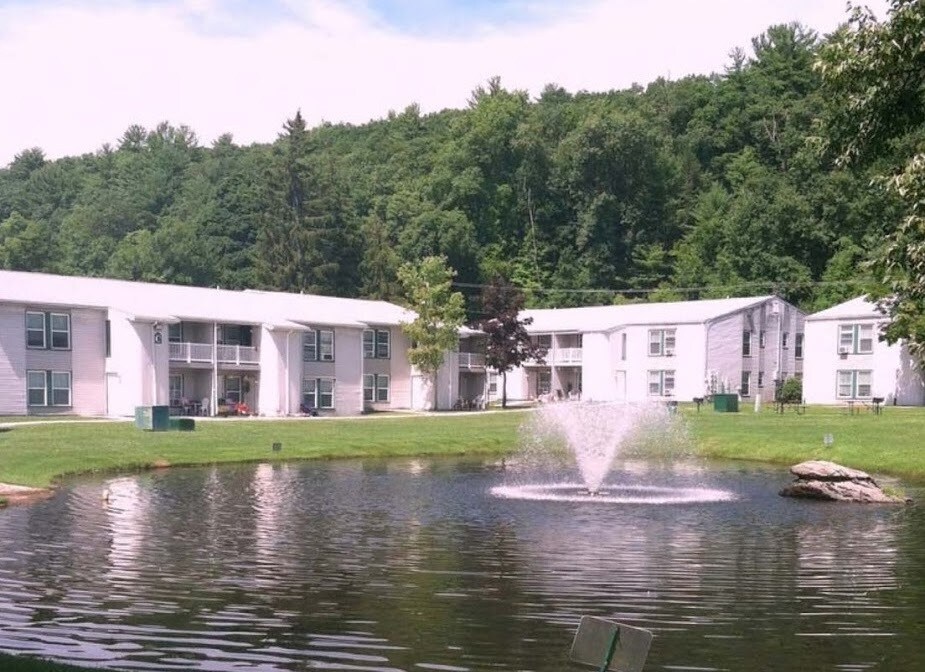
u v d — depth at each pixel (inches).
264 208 4613.7
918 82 670.5
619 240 4537.4
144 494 1152.2
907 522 974.4
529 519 978.7
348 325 2549.2
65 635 549.6
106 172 6589.6
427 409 2743.6
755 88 4751.5
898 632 564.7
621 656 371.6
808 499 1152.8
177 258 4579.2
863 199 3725.4
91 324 2142.0
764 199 3996.1
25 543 826.8
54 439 1566.2
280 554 785.6
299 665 500.7
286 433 1849.2
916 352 818.8
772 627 574.9
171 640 541.6
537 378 3272.6
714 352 2849.4
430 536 874.1
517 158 4817.9
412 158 5418.3
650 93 5423.2
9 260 4584.2
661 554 793.6
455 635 554.9
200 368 2313.0
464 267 4303.6
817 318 2716.5
